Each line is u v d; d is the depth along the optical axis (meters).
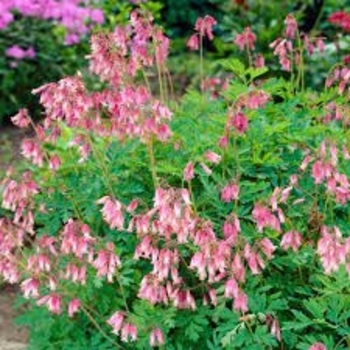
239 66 6.16
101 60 5.42
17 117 5.48
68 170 6.17
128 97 5.07
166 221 4.64
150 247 4.87
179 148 5.96
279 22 10.93
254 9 11.14
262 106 6.06
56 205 5.82
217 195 5.61
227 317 5.14
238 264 4.75
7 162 8.84
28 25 10.38
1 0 9.88
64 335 5.74
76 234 5.00
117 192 5.79
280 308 5.12
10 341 6.54
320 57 10.36
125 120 5.10
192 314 5.36
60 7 10.33
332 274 5.09
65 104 5.04
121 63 5.43
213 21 6.75
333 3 11.80
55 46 10.50
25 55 10.04
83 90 5.09
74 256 5.53
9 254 5.14
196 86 11.51
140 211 5.85
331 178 5.02
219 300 5.30
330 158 5.12
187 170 5.11
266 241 4.84
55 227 5.78
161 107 5.09
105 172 5.63
